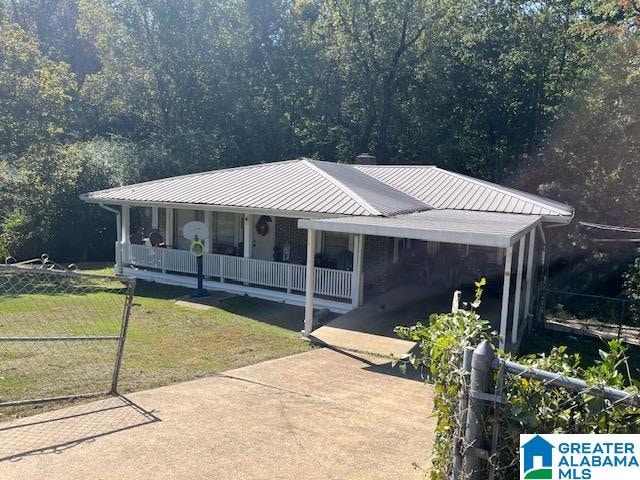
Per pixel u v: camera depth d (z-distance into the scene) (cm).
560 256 2552
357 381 816
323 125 3431
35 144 2275
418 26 3134
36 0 4459
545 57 3022
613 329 1738
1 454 524
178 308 1366
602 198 2561
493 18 3156
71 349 933
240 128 3319
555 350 331
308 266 1109
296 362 911
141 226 2502
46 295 1509
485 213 1441
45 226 2409
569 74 3081
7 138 2202
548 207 1466
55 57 4216
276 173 1723
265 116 3284
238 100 3319
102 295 1533
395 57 3188
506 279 973
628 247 2462
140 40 3325
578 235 2556
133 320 1215
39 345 951
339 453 560
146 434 583
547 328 1564
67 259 2484
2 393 693
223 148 3081
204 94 3416
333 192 1465
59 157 2378
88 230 2492
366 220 1151
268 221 1678
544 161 2877
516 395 294
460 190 1709
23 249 2370
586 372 296
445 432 348
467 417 305
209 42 3347
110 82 3438
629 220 2512
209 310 1348
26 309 1305
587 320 2027
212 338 1070
